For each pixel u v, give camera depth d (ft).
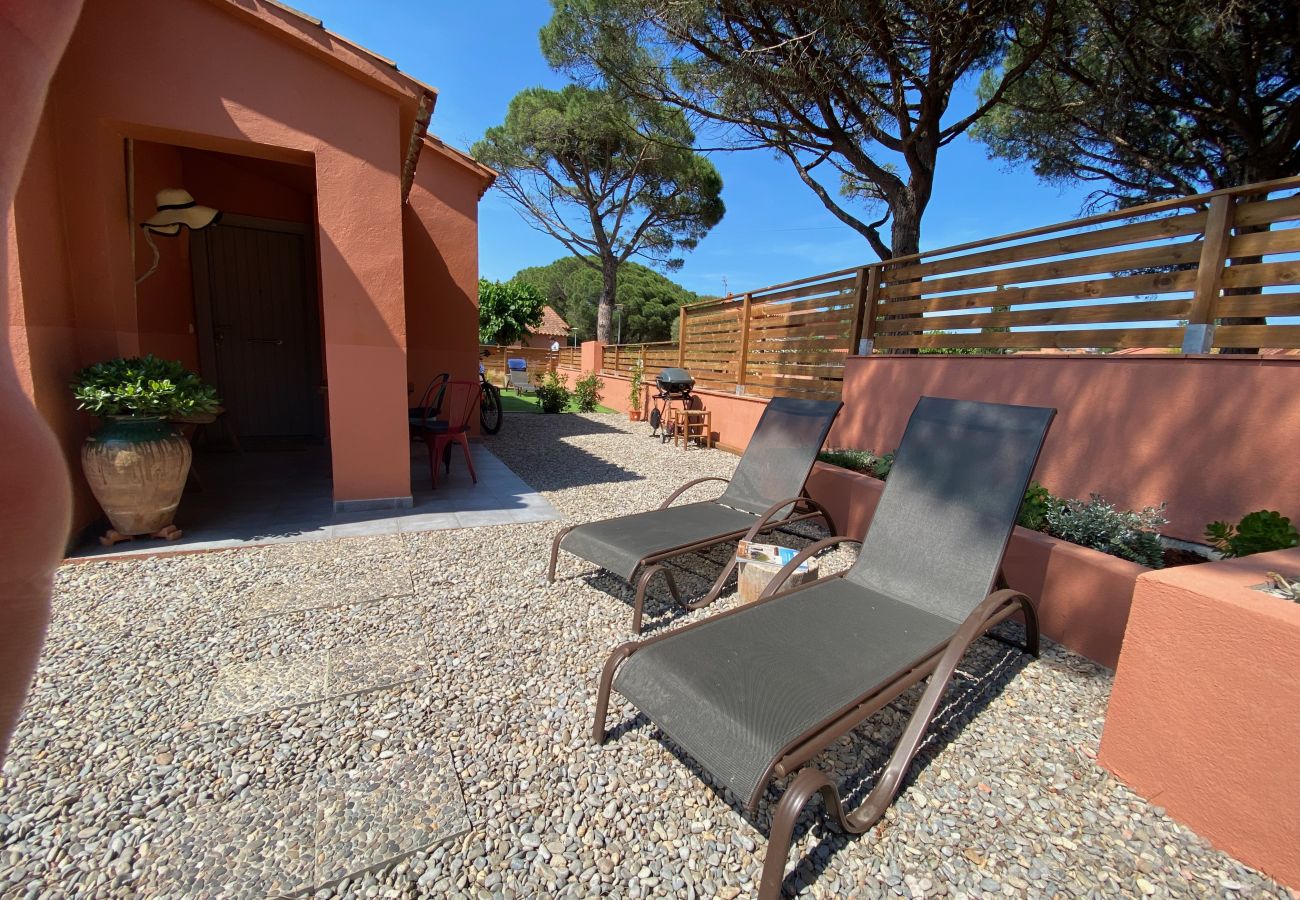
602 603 10.27
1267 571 6.10
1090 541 9.95
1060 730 7.19
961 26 16.79
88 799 5.69
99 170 11.71
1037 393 12.74
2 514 1.43
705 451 26.68
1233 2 15.35
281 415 23.81
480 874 5.07
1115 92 19.90
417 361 25.13
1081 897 4.99
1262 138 19.94
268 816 5.57
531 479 19.92
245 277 22.45
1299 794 4.94
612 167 48.73
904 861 5.32
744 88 20.40
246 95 12.34
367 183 13.58
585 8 24.94
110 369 11.32
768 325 24.62
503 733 6.82
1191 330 10.55
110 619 9.12
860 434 18.20
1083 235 12.55
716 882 5.08
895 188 21.66
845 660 6.53
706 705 5.61
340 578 10.89
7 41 1.36
